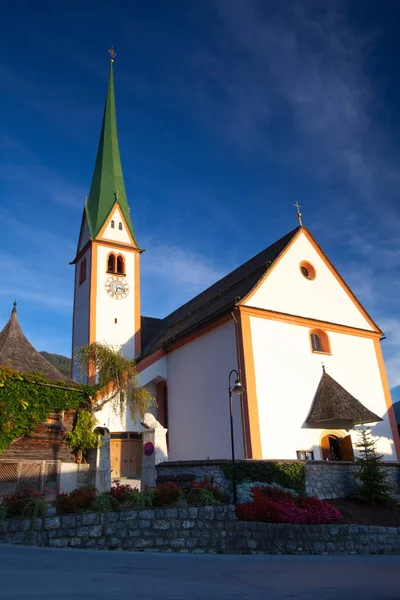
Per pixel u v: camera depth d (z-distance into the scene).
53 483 19.77
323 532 16.33
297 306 29.80
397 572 11.20
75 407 21.42
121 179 44.97
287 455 25.73
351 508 20.02
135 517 14.06
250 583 8.89
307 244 32.28
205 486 17.08
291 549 15.55
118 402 28.44
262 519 15.82
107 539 13.57
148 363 32.31
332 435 27.75
